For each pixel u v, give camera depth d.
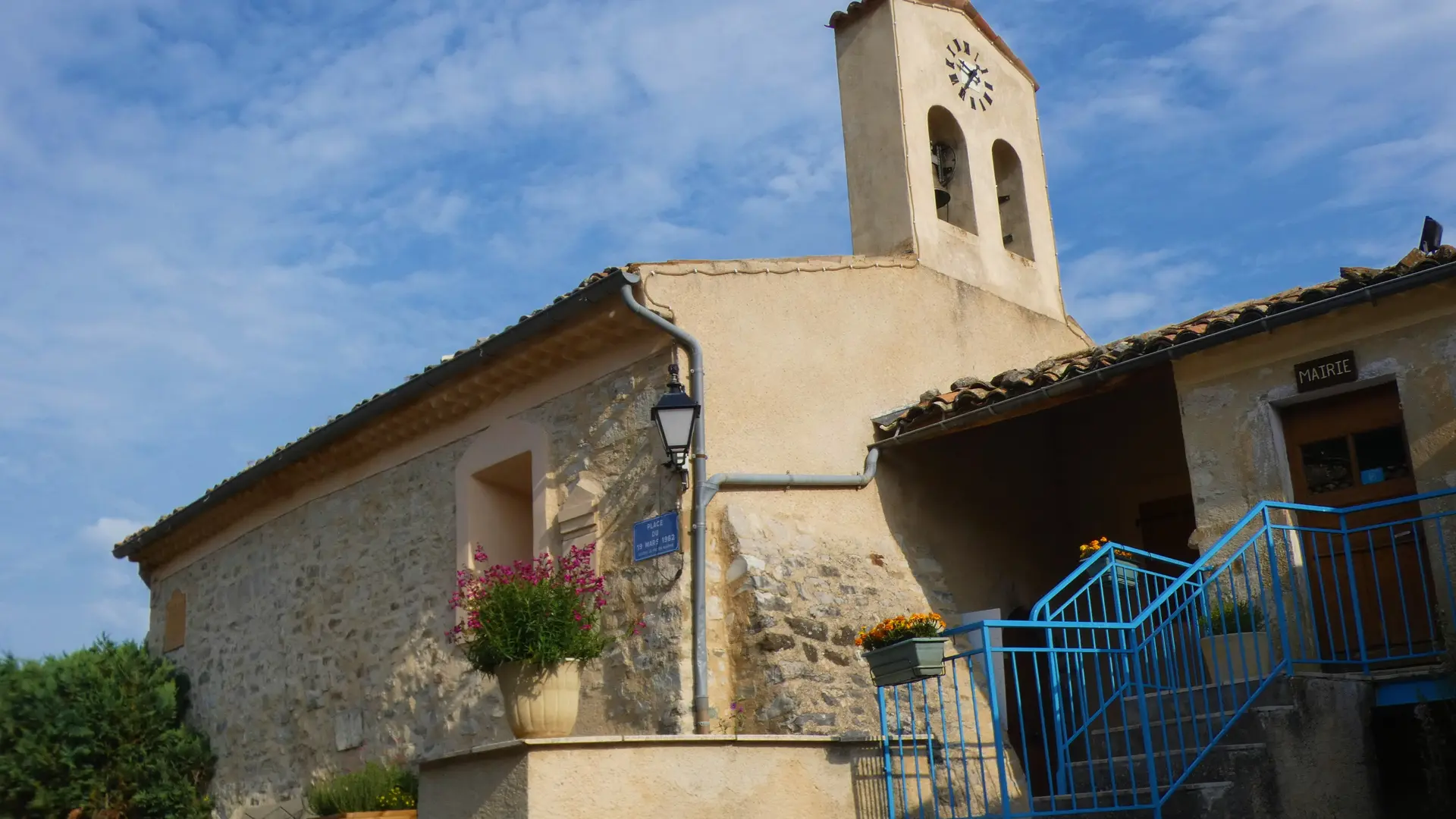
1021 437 11.36
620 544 8.98
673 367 8.71
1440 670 7.16
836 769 7.18
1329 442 8.28
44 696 12.06
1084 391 8.80
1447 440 7.65
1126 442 11.49
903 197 11.23
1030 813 6.66
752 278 9.48
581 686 9.01
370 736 10.71
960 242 11.55
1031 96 13.32
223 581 13.30
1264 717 6.73
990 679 6.62
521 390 10.10
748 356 9.27
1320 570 7.60
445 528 10.54
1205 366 8.62
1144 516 11.25
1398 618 7.88
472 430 10.52
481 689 9.80
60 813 11.77
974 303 11.40
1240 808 6.48
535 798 6.27
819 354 9.72
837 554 9.18
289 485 12.34
